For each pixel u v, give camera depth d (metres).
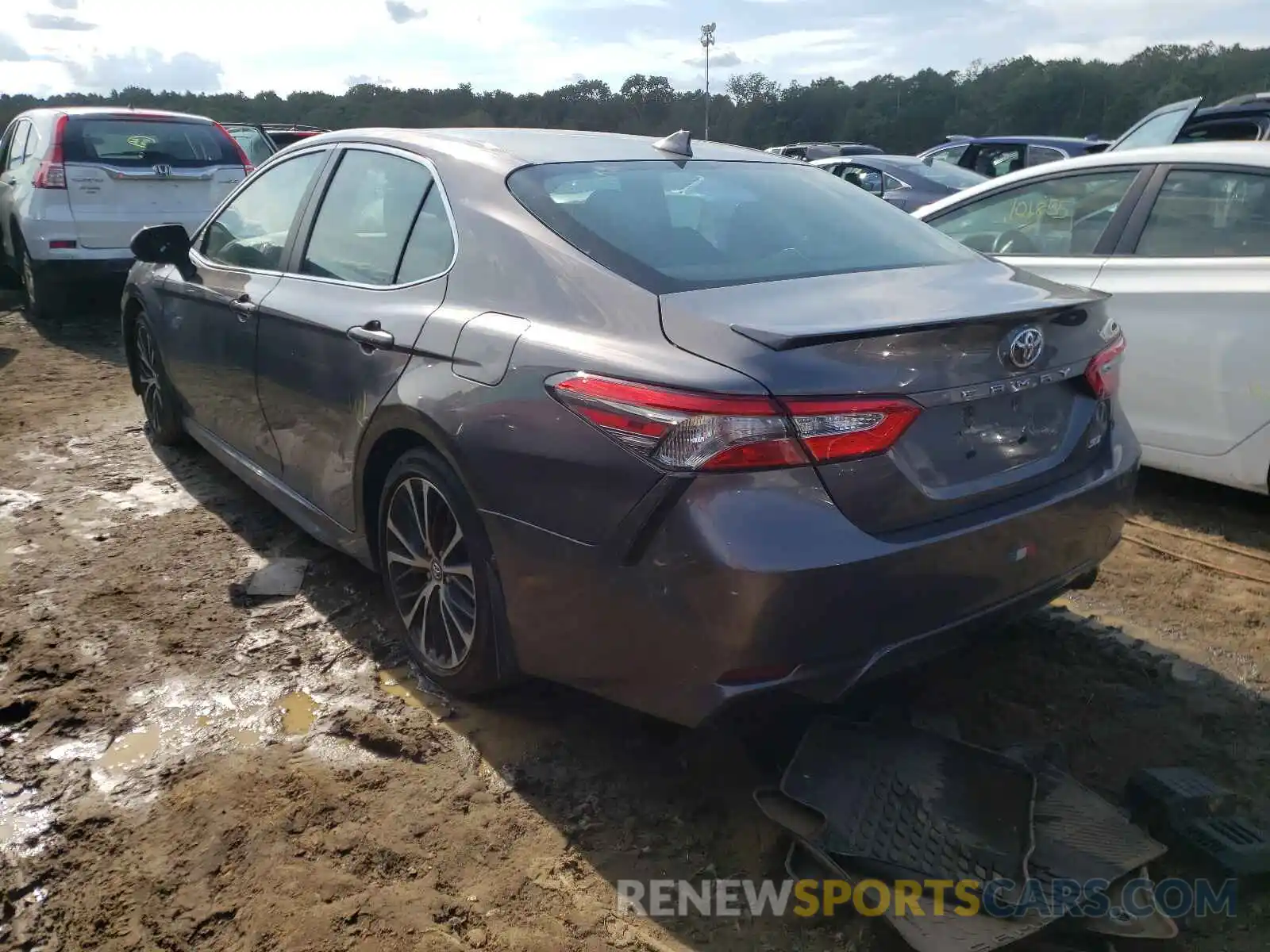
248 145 13.40
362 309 3.24
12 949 2.15
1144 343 4.43
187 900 2.28
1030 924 2.11
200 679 3.15
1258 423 4.12
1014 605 2.62
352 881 2.34
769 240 2.97
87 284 8.14
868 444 2.24
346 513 3.42
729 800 2.63
